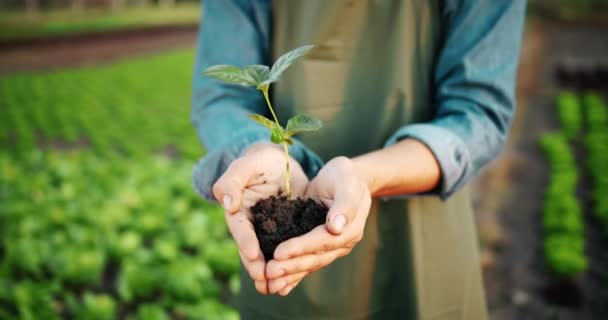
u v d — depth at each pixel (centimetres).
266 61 156
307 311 155
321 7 141
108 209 452
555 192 518
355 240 104
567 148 705
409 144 126
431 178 126
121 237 407
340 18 141
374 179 115
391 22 142
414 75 146
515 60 135
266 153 119
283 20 149
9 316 328
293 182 121
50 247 410
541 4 2759
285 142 109
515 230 482
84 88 1143
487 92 134
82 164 627
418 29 143
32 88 1112
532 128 865
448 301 156
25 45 1650
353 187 104
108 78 1272
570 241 417
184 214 477
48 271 390
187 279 347
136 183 543
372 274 153
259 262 99
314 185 117
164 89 1177
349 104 148
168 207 488
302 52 101
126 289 350
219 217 460
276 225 110
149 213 455
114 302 341
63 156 677
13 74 1297
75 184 541
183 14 2580
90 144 783
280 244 98
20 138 760
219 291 368
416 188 127
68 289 378
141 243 452
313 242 97
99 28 2008
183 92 1155
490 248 439
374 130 149
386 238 151
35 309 324
